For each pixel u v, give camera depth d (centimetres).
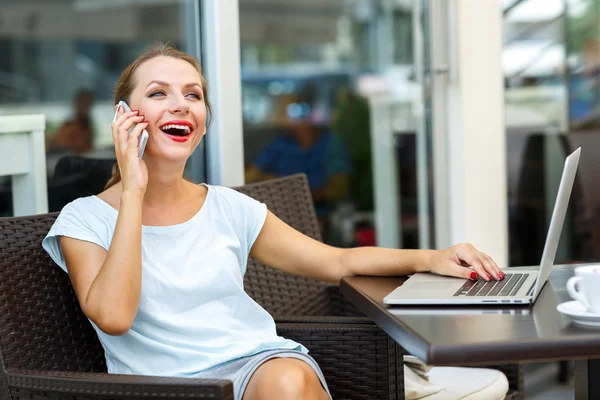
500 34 365
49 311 212
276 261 239
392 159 398
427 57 369
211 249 219
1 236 207
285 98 462
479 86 363
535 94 379
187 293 211
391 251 228
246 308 220
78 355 217
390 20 400
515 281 205
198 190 231
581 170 379
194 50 300
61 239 208
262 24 460
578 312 160
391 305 186
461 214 366
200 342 210
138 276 196
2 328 200
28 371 189
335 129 443
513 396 251
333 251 235
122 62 515
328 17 447
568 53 382
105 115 498
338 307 275
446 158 369
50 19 504
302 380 192
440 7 362
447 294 189
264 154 452
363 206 418
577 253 382
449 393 232
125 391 172
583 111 385
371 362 218
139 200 201
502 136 369
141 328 208
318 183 440
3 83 493
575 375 207
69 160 291
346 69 438
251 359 201
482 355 147
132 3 514
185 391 167
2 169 272
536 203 384
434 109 366
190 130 219
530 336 151
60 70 504
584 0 381
